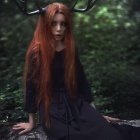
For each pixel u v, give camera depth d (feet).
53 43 14.47
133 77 28.04
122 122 16.56
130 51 38.99
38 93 14.62
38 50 14.48
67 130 14.29
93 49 37.93
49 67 14.42
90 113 14.65
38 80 14.55
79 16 39.52
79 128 14.34
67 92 14.74
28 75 14.61
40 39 14.51
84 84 15.17
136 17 43.04
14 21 41.04
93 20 40.01
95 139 14.20
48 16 14.34
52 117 14.55
